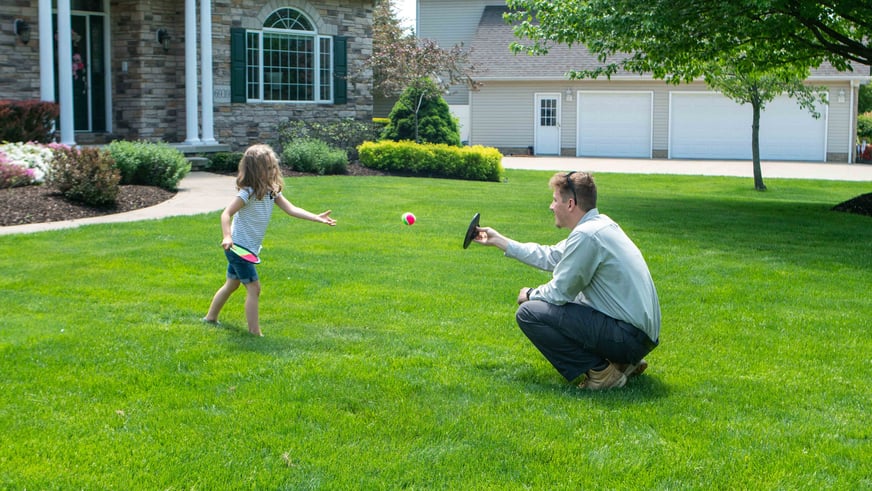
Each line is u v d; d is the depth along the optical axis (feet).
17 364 15.98
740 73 50.03
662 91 102.53
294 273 24.95
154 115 59.82
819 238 34.22
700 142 102.68
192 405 14.12
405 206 41.06
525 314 15.47
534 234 33.42
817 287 24.57
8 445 12.34
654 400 14.82
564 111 105.60
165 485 11.32
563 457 12.36
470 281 24.52
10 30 53.26
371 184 51.03
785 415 14.26
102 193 37.35
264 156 17.97
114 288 22.62
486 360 16.99
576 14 43.09
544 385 15.61
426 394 14.88
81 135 58.03
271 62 64.39
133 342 17.58
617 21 40.96
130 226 32.63
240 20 61.98
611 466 12.08
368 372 15.98
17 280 23.21
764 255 29.81
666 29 41.47
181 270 25.03
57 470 11.62
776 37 42.65
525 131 107.14
